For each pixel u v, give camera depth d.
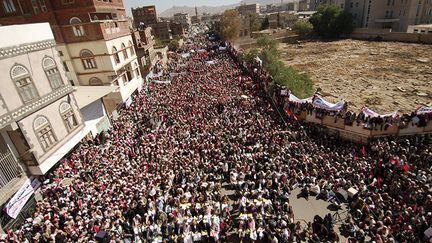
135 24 136.25
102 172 22.06
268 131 27.83
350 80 51.81
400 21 87.81
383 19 90.25
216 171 22.42
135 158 24.77
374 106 39.12
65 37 36.62
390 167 20.95
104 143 28.48
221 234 17.44
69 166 23.41
